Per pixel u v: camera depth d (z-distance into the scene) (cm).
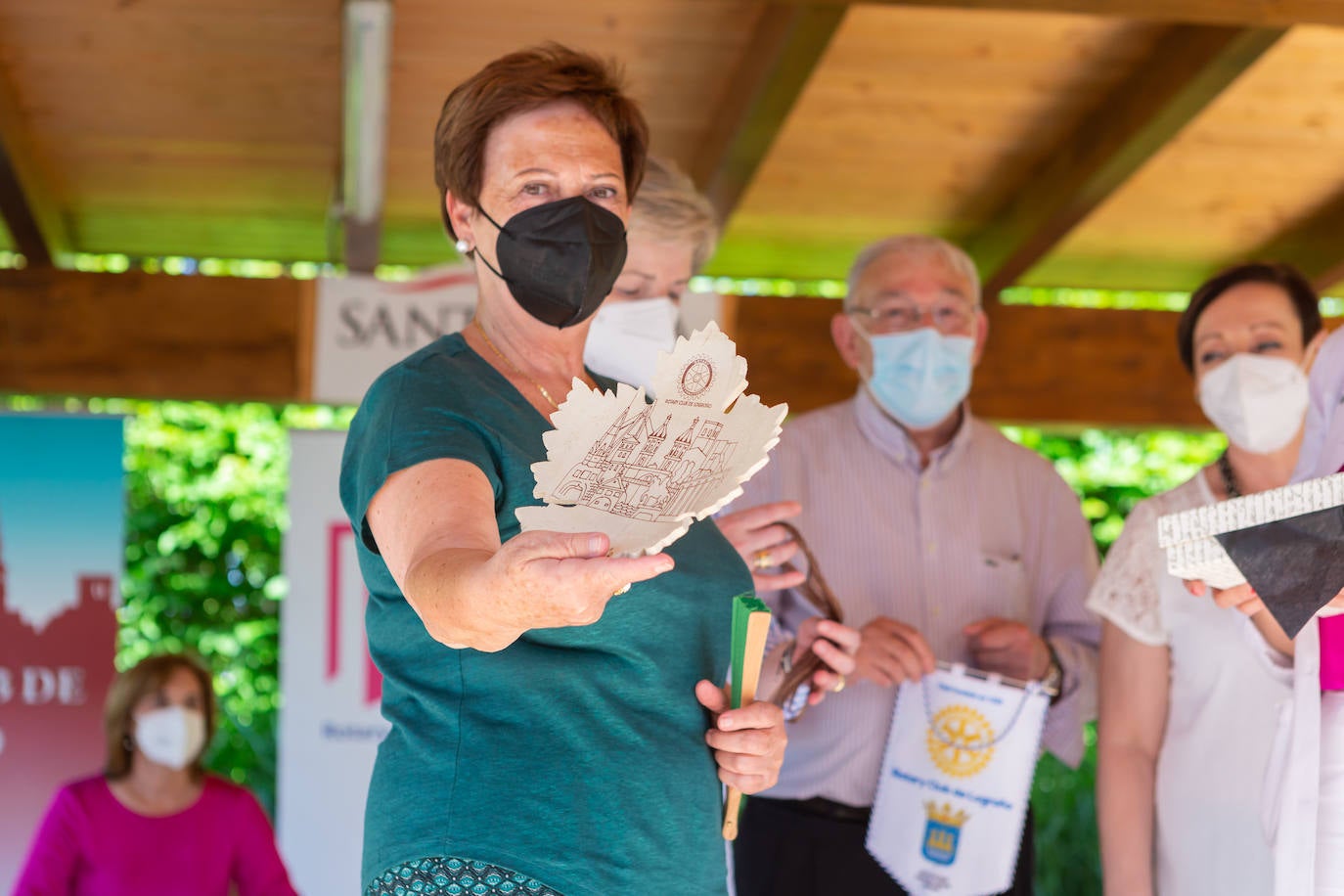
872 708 313
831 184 582
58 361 574
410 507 160
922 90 520
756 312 600
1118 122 512
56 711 543
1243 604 211
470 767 174
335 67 497
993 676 297
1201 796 280
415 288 571
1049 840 636
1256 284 320
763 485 341
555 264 189
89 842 411
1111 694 299
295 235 618
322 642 537
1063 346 620
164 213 597
